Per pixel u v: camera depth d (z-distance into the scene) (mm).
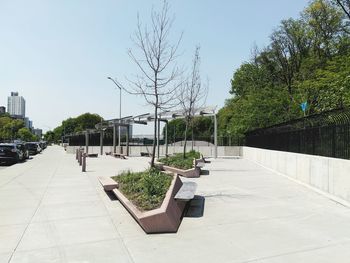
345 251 5844
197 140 47344
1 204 10078
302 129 15250
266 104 43219
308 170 13312
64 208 9461
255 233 6938
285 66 50688
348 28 40562
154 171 11586
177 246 6184
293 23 48656
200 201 10234
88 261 5508
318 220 7965
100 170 20969
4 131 114812
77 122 124500
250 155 30453
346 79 24156
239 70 60375
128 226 7559
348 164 9812
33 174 18969
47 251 6000
